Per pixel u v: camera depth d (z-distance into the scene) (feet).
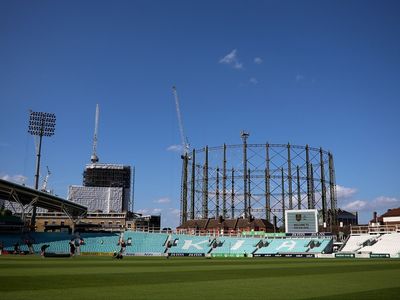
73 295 65.00
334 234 339.77
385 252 271.90
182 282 87.81
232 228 416.46
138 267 140.87
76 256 247.50
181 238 333.01
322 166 431.02
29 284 79.36
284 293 70.13
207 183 436.35
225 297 64.95
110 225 625.00
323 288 77.82
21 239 319.27
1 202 573.33
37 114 412.77
